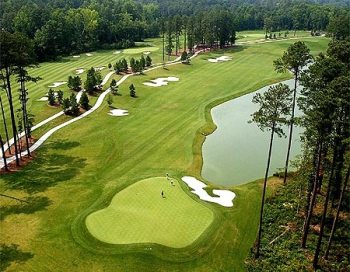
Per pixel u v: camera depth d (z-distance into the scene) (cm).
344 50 4900
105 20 19562
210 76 13050
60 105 9662
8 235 4884
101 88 11088
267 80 12688
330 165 5266
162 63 14600
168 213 5281
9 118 8719
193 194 5831
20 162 6856
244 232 5016
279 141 8138
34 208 5466
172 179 6269
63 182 6194
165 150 7462
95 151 7369
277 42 19250
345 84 3859
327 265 4403
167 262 4441
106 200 5609
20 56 6488
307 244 4728
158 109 9738
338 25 13488
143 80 12131
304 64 5941
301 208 5425
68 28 17100
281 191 5959
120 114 9338
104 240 4728
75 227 5000
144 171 6594
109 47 18362
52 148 7475
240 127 8856
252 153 7531
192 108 9850
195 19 18712
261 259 4519
